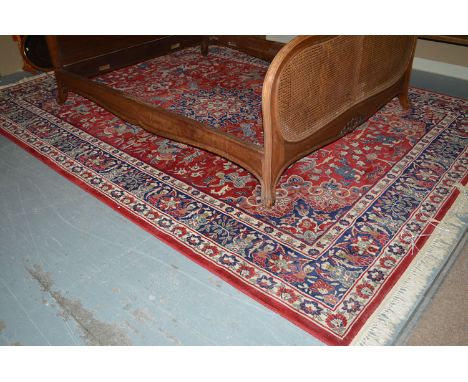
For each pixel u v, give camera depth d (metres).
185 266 1.57
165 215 1.82
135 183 2.04
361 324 1.32
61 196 1.97
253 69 3.29
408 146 2.29
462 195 1.88
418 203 1.85
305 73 1.66
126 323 1.37
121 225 1.78
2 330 1.36
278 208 1.84
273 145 1.68
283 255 1.59
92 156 2.27
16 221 1.82
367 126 2.51
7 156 2.30
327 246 1.63
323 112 1.87
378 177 2.04
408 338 1.28
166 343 1.30
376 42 2.03
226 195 1.94
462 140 2.32
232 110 2.65
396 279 1.48
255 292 1.45
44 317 1.40
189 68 3.32
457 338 1.28
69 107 2.84
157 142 2.40
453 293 1.42
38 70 3.43
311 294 1.43
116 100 2.31
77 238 1.71
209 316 1.38
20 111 2.81
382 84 2.27
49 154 2.30
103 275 1.54
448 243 1.62
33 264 1.60
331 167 2.13
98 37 2.83
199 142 1.97
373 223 1.74
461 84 3.05
